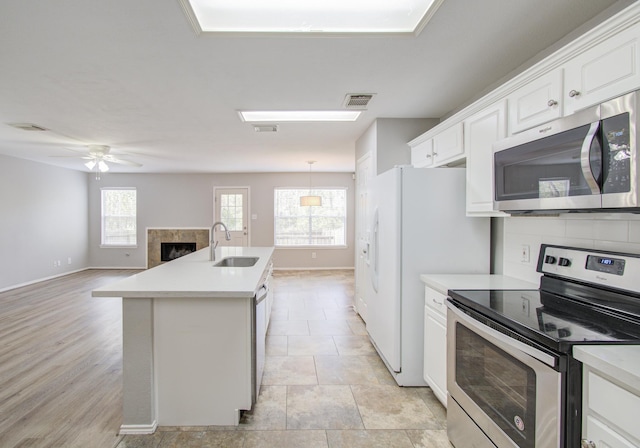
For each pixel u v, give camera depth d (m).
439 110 3.21
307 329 3.76
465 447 1.70
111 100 2.91
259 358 2.34
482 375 1.55
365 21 1.76
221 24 1.78
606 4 1.61
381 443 1.88
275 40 1.93
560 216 1.77
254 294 1.93
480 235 2.45
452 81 2.52
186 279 2.25
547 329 1.22
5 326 3.80
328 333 3.63
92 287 5.85
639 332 1.20
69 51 2.04
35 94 2.76
